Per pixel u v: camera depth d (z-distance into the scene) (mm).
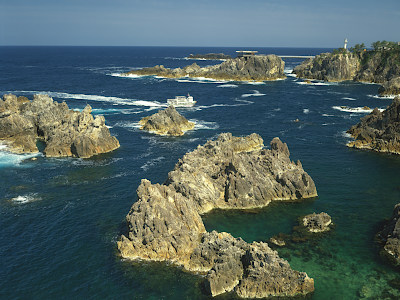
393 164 91188
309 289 44281
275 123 136000
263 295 43750
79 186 77000
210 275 44344
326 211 66250
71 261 50688
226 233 54844
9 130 105688
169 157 96500
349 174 84375
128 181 79875
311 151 101750
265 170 74500
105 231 58750
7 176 82000
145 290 44812
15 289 44969
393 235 54406
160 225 52125
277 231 59250
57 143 97438
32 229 59406
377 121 109688
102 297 43594
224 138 98750
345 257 51781
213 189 69000
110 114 147500
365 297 43625
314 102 180875
